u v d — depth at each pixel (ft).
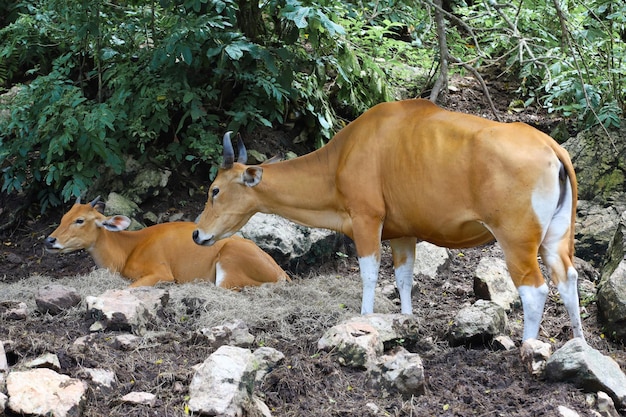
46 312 17.70
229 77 26.58
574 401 14.25
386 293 20.49
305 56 26.86
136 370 14.99
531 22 28.25
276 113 26.58
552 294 20.56
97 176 24.73
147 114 24.94
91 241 21.66
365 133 17.79
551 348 16.97
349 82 27.55
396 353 16.22
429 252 22.44
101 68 26.99
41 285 20.49
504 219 15.85
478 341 16.98
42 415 12.83
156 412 13.50
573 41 25.30
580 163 24.89
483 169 15.94
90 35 26.14
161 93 24.70
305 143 27.78
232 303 18.42
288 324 17.54
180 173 25.90
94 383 14.17
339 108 29.35
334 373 15.07
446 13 24.21
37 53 28.45
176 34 23.89
